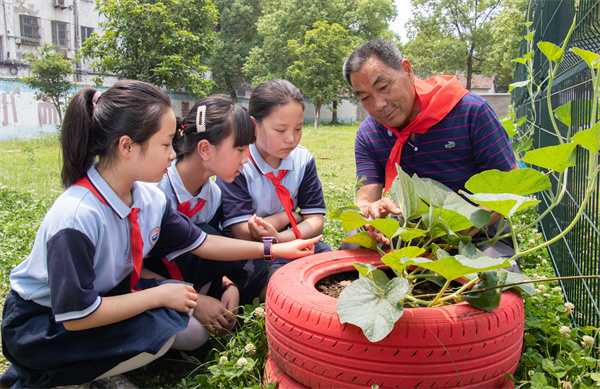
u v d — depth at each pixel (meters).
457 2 37.16
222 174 2.29
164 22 15.70
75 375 1.80
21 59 20.25
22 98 18.72
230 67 32.56
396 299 1.43
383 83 2.26
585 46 2.60
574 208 2.64
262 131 2.46
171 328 1.84
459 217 1.74
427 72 38.94
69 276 1.65
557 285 2.73
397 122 2.40
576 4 2.27
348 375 1.46
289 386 1.63
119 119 1.72
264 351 2.04
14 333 1.79
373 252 2.19
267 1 35.19
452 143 2.47
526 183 1.66
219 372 1.81
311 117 37.44
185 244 2.20
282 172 2.69
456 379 1.43
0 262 3.14
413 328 1.41
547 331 1.94
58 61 16.78
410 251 1.46
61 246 1.66
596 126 1.45
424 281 2.05
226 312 2.19
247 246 2.29
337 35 25.55
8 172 8.13
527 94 6.38
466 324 1.43
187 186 2.42
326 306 1.54
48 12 21.02
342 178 7.62
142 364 1.92
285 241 2.60
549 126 4.12
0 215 4.59
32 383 1.86
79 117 1.75
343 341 1.46
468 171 2.54
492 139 2.42
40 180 7.35
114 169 1.80
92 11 22.56
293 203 2.86
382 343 1.42
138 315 1.85
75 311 1.67
